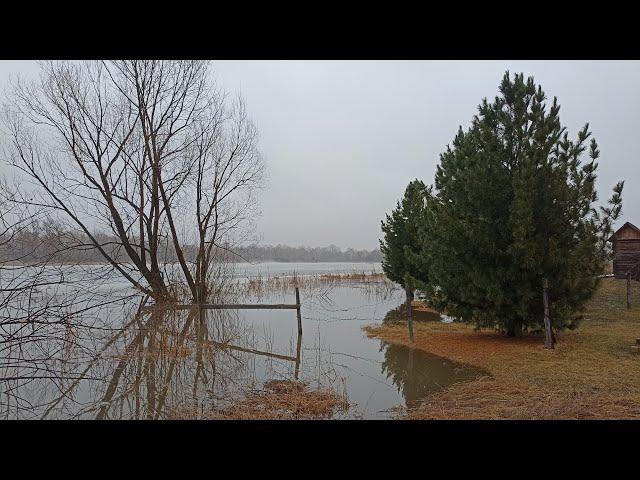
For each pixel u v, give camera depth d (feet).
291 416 22.38
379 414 22.53
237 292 74.69
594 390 24.29
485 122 38.50
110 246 56.44
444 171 46.39
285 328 50.01
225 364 33.27
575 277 34.30
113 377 30.27
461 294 37.78
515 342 37.45
